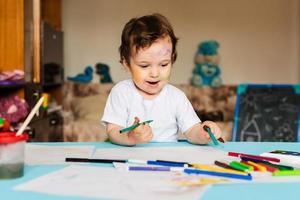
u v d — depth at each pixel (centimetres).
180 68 390
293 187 58
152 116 120
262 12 401
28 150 87
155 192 54
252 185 58
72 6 376
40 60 261
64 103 350
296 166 73
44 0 341
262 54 404
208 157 81
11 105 197
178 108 121
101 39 380
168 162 72
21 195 53
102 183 58
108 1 379
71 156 80
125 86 122
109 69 379
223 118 363
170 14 387
